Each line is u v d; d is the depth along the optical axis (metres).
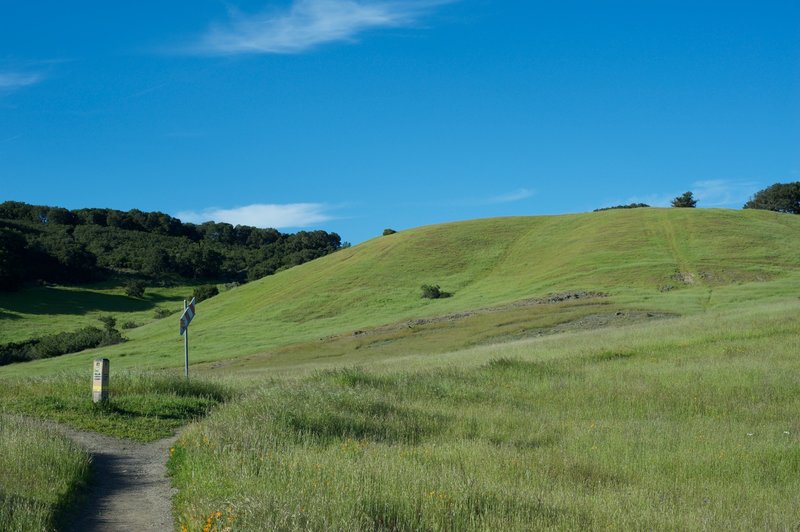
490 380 21.25
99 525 7.99
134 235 165.88
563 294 58.97
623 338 30.84
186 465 10.25
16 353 64.62
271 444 11.33
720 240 75.12
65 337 66.81
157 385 17.91
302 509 7.23
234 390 19.36
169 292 129.00
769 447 12.09
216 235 188.38
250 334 62.50
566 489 9.40
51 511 7.97
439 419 15.40
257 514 7.01
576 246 80.94
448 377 21.64
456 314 56.97
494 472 10.08
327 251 145.50
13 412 14.40
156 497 9.29
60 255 125.50
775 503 9.18
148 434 13.62
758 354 23.83
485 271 79.75
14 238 120.50
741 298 51.59
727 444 12.51
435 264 83.75
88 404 15.27
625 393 18.52
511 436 13.85
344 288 77.62
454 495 8.09
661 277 62.50
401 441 12.94
